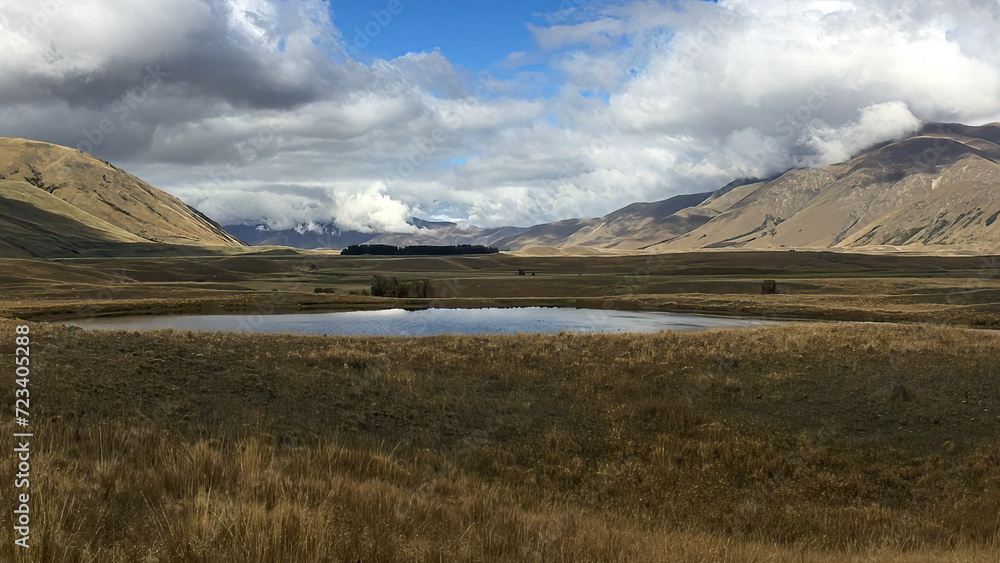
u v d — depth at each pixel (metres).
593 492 16.16
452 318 65.88
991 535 13.23
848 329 38.94
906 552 11.90
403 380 25.16
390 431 19.78
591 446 19.47
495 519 10.38
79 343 26.59
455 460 17.09
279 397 22.05
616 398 24.22
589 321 62.66
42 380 19.92
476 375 27.09
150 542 7.00
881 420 22.06
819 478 17.36
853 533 13.93
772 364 29.25
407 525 9.09
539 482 16.47
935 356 30.02
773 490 16.67
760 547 11.41
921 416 22.30
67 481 8.74
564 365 29.19
